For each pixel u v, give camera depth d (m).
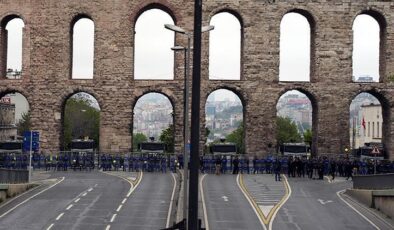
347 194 61.91
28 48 89.00
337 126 88.88
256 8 88.88
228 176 78.00
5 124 124.50
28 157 83.56
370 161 79.88
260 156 88.00
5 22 90.25
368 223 45.84
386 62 89.31
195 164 22.12
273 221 45.41
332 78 89.06
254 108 88.50
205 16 88.19
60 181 69.44
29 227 41.44
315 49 89.06
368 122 150.25
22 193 59.09
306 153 84.50
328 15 89.31
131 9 89.12
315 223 45.06
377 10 89.56
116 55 89.00
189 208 21.92
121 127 88.69
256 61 88.62
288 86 88.88
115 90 88.75
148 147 84.38
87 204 51.91
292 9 89.06
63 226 41.91
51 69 88.94
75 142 84.94
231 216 47.31
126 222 43.78
